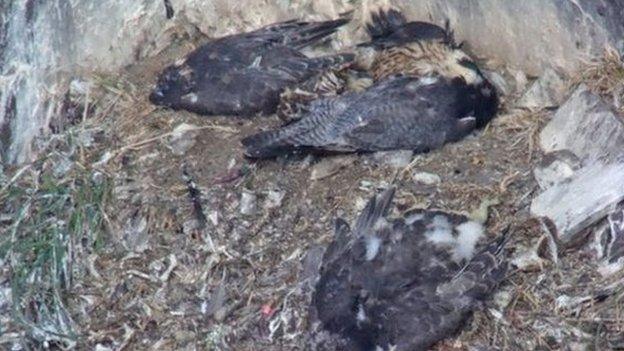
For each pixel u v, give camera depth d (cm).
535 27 1275
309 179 1252
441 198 1214
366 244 1149
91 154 1330
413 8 1369
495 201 1204
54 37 1395
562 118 1234
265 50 1329
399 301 1113
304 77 1307
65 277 1231
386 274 1128
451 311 1106
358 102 1248
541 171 1211
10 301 1227
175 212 1252
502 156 1242
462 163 1241
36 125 1384
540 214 1186
